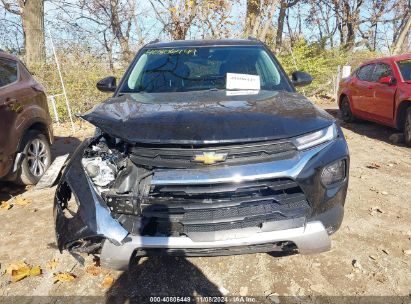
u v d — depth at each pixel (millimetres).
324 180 2639
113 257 2510
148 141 2510
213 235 2475
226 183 2461
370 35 23547
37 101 5285
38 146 5273
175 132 2543
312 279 2963
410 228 3727
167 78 4023
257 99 3270
